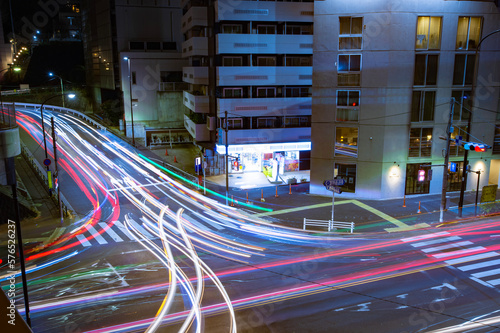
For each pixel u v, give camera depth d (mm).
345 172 30328
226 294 15914
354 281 17000
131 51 56562
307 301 15273
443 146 29625
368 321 13844
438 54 28266
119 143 50812
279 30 36594
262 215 26812
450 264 18703
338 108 29484
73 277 17828
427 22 27766
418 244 21297
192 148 49500
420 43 27922
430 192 30281
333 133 29984
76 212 27812
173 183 35500
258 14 34344
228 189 31766
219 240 22359
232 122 36188
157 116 56625
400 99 28234
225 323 13711
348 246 21219
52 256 20453
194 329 13344
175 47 58781
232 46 34562
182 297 15719
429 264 18719
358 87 28578
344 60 28719
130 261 19578
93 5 65062
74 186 33750
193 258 19844
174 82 54906
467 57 28750
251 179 36625
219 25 35688
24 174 36219
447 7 27625
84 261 19688
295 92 37344
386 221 25000
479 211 26359
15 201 12945
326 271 18078
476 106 29453
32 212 27062
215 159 38594
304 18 35156
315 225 24594
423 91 28547
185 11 46469
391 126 28516
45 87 75688
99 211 27984
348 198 30359
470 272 17828
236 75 34969
